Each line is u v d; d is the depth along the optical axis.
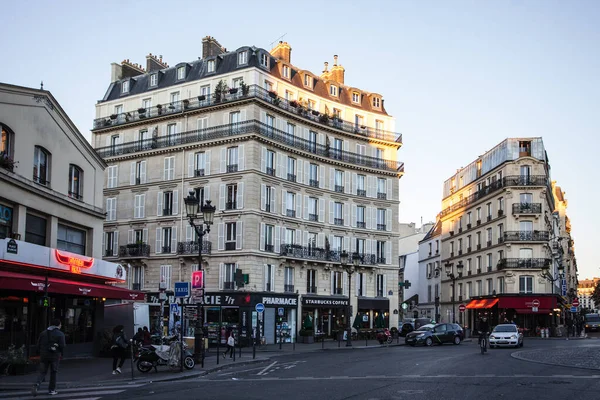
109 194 51.41
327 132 52.53
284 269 47.19
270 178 46.41
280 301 45.91
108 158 51.44
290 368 23.62
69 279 26.44
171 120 49.59
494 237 62.53
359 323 47.78
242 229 44.56
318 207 50.69
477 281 66.31
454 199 77.69
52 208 25.88
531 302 57.34
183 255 46.12
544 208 60.19
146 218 49.03
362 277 53.31
